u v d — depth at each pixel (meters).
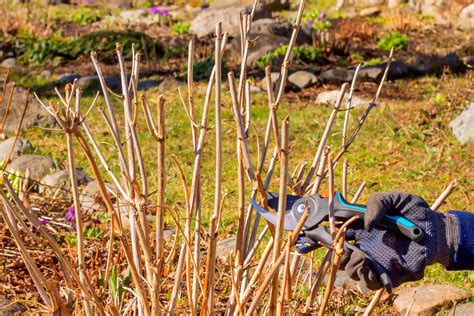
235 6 18.69
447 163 8.96
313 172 3.88
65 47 15.77
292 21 19.56
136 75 3.83
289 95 12.35
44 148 9.66
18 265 5.83
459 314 5.36
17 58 15.58
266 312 3.94
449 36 18.12
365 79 13.11
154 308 3.70
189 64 3.79
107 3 24.11
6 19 18.61
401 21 18.81
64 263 3.64
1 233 6.21
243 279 3.80
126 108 3.78
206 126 3.68
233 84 3.53
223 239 6.68
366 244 3.41
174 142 9.87
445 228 3.48
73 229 6.52
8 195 7.26
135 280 3.68
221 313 5.06
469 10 19.16
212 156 9.29
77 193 3.67
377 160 9.17
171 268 5.67
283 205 3.31
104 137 10.10
